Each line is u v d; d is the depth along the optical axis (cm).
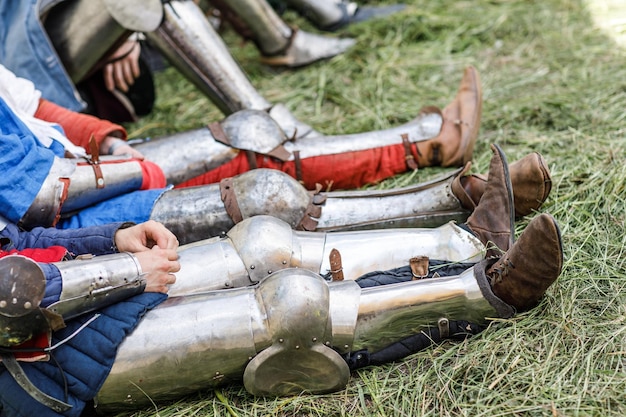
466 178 326
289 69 516
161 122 470
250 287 269
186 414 268
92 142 315
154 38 394
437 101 460
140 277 265
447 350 275
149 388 260
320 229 315
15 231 290
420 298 268
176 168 353
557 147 391
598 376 257
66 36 388
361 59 516
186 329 257
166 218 310
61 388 253
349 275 290
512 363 263
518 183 316
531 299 274
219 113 473
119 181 319
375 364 278
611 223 328
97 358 254
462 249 292
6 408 253
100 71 432
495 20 546
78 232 290
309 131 386
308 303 253
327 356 260
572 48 503
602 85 446
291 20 588
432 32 546
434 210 322
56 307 248
